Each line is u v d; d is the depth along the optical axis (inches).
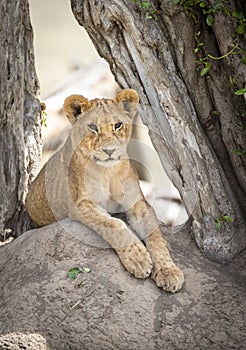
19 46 387.5
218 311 312.3
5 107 384.5
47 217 372.5
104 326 302.7
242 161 349.4
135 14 335.0
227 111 346.0
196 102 348.8
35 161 406.9
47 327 303.1
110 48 348.2
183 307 312.5
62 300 311.9
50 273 323.6
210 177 343.0
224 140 350.0
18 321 305.4
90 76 644.7
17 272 332.2
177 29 339.0
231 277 331.9
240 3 336.2
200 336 301.9
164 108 340.5
